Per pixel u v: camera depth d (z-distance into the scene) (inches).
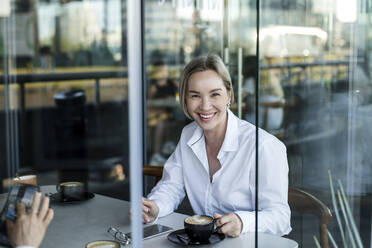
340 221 61.3
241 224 49.3
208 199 60.4
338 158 64.4
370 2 64.1
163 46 180.5
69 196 48.1
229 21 143.9
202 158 60.5
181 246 47.0
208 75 57.9
